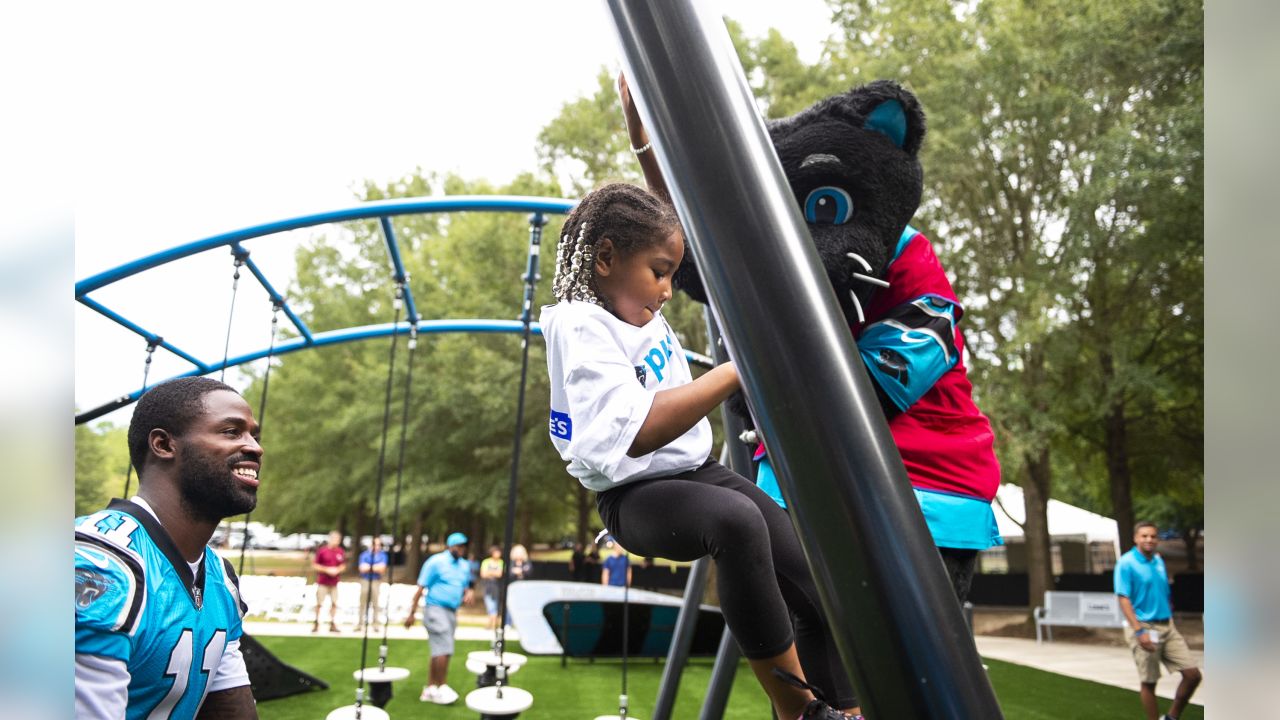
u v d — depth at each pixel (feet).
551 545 145.28
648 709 24.67
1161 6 40.96
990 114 44.83
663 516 3.84
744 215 1.80
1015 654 39.50
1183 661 20.15
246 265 16.46
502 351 61.46
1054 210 46.57
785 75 52.42
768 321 1.78
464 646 40.06
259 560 123.85
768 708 24.50
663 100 1.86
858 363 1.84
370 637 42.16
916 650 1.74
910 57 47.24
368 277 80.79
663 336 4.28
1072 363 46.98
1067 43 41.75
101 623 4.44
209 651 5.24
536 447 61.31
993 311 45.73
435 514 81.92
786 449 1.79
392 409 66.13
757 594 3.61
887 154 5.19
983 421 5.24
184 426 5.06
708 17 1.94
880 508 1.76
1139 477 61.62
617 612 34.35
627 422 3.36
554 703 25.52
